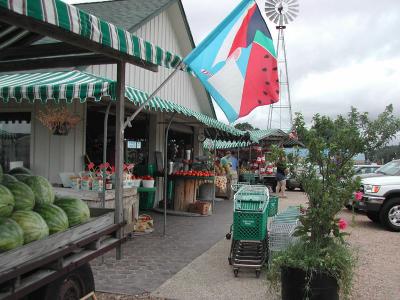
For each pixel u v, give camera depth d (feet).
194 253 25.26
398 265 23.79
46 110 28.89
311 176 16.56
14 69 16.16
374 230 35.83
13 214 10.77
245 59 19.27
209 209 40.45
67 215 12.32
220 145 77.10
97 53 13.60
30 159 29.78
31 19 10.27
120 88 13.79
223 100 18.78
